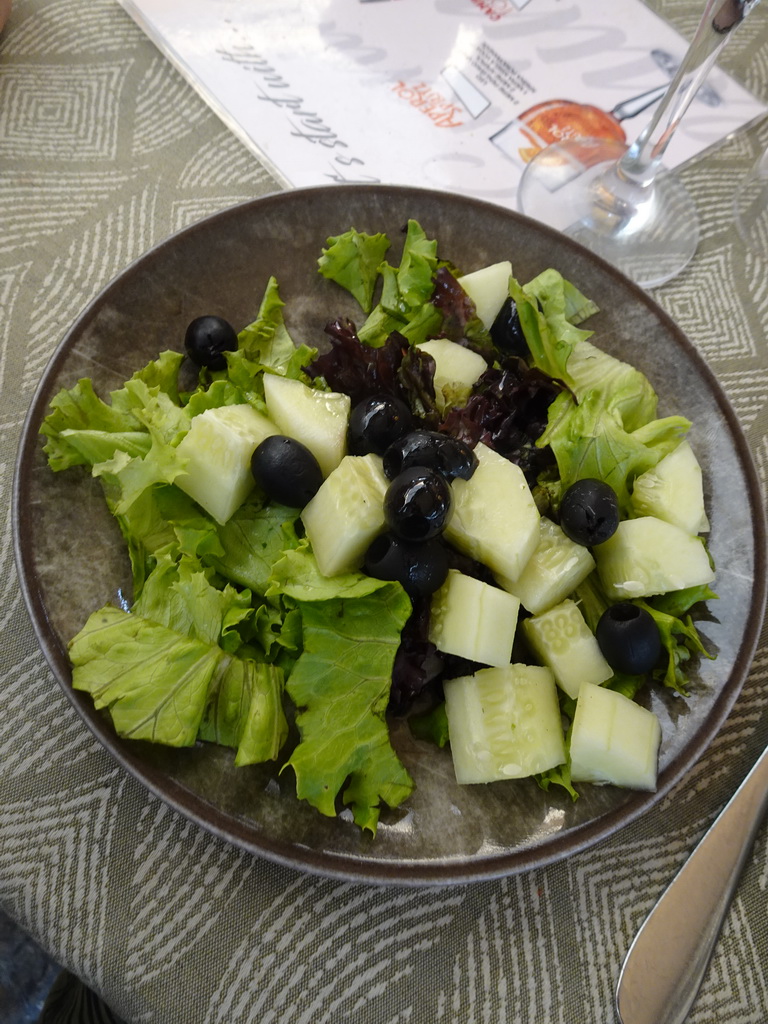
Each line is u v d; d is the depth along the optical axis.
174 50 0.36
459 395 0.28
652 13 0.40
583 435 0.27
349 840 0.22
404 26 0.38
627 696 0.25
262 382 0.27
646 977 0.22
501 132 0.36
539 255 0.31
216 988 0.21
